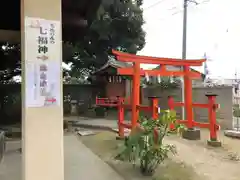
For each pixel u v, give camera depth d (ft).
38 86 7.38
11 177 11.70
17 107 40.40
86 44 41.60
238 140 23.36
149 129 12.72
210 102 21.17
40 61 7.41
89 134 25.00
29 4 7.29
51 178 7.40
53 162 7.43
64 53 39.63
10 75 39.14
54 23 7.54
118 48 43.45
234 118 31.17
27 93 7.28
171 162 15.28
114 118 38.52
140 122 15.23
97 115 41.34
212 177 13.38
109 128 28.48
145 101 38.58
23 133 7.37
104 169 13.33
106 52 43.42
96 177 12.02
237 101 31.19
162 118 13.10
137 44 43.19
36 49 7.38
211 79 49.42
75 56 44.09
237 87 31.81
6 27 16.51
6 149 17.97
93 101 46.85
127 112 38.11
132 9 40.45
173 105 25.40
